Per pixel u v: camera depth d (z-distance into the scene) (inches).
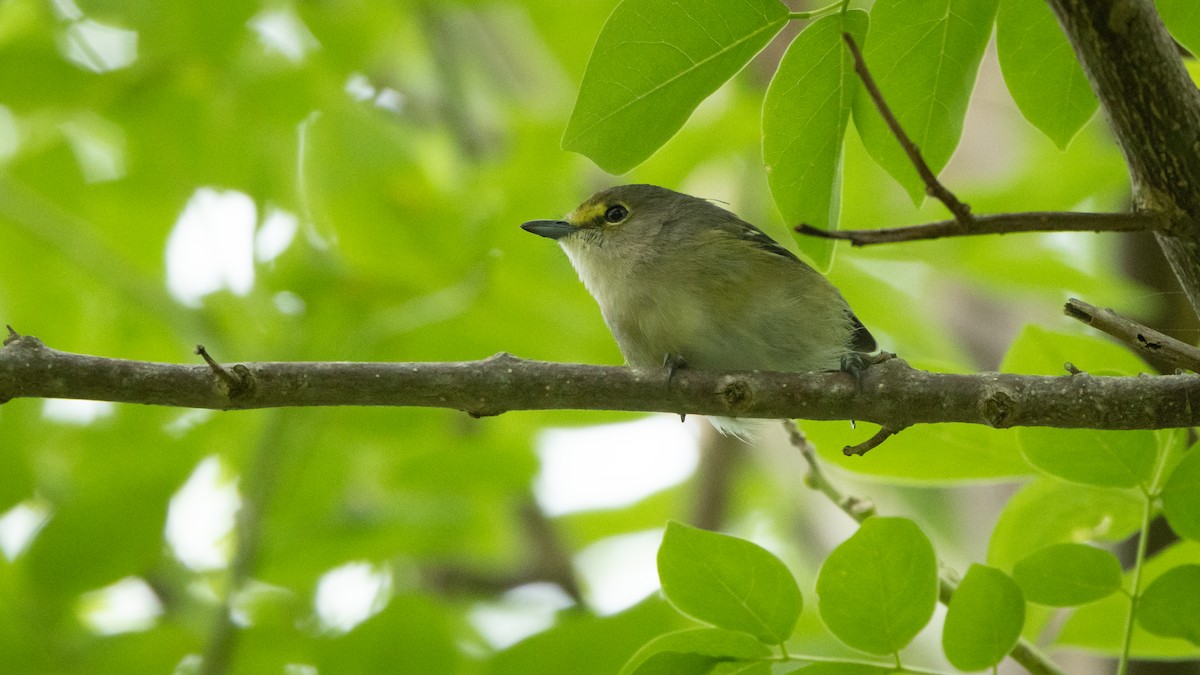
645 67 264.5
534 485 484.7
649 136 271.7
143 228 498.9
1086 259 494.9
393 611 366.3
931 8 270.2
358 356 435.2
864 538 265.7
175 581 447.2
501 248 455.2
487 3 561.3
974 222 217.2
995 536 322.0
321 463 430.3
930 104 279.6
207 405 270.4
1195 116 228.7
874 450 326.3
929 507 601.9
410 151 475.2
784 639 270.8
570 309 458.9
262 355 452.4
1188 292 249.1
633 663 274.7
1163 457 286.0
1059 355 318.7
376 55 545.0
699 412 288.5
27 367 262.8
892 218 475.5
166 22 467.5
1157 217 233.1
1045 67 287.7
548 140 473.1
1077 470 285.7
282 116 481.4
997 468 319.3
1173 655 311.4
